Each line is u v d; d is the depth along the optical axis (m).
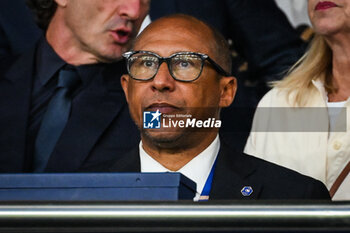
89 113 10.40
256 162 8.54
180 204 5.86
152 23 8.51
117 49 10.61
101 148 10.23
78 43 10.61
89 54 10.62
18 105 10.48
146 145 8.42
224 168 8.38
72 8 10.57
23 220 5.84
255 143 10.13
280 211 5.78
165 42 8.30
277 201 5.86
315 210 5.74
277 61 10.49
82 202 5.93
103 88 10.53
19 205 5.89
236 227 5.80
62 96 10.48
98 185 6.29
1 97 10.55
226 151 8.58
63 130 10.34
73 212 5.86
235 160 8.51
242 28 10.82
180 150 8.31
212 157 8.39
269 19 10.84
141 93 8.24
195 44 8.34
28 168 10.26
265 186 8.36
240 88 10.38
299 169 9.79
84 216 5.84
